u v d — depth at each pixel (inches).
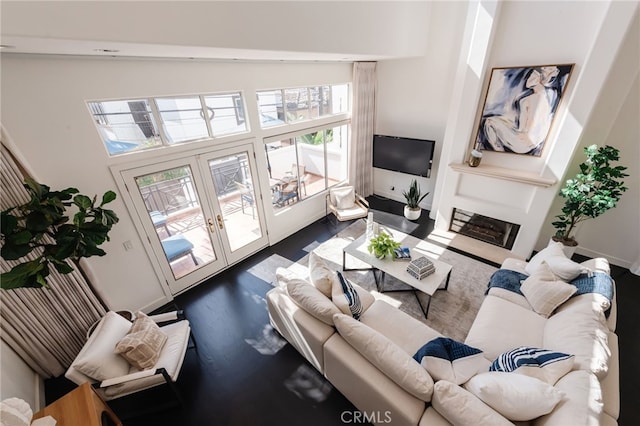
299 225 196.4
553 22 117.6
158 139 115.3
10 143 79.0
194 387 95.8
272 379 97.5
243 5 80.4
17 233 72.7
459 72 154.6
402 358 67.7
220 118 132.0
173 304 133.2
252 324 120.8
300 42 97.9
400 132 208.4
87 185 99.1
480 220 169.3
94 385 76.5
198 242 142.3
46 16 53.9
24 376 90.1
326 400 90.4
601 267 97.7
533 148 136.6
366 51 125.9
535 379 60.8
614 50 103.8
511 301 102.2
